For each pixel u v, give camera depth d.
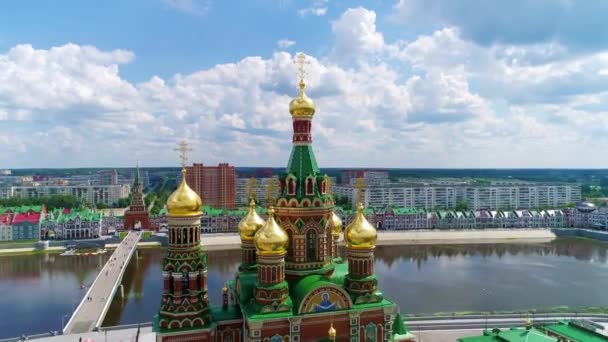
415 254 196.12
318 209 56.66
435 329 93.19
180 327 51.25
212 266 166.88
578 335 72.62
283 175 58.16
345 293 53.72
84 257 187.38
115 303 121.19
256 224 63.44
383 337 55.69
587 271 159.50
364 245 55.72
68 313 113.50
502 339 67.56
